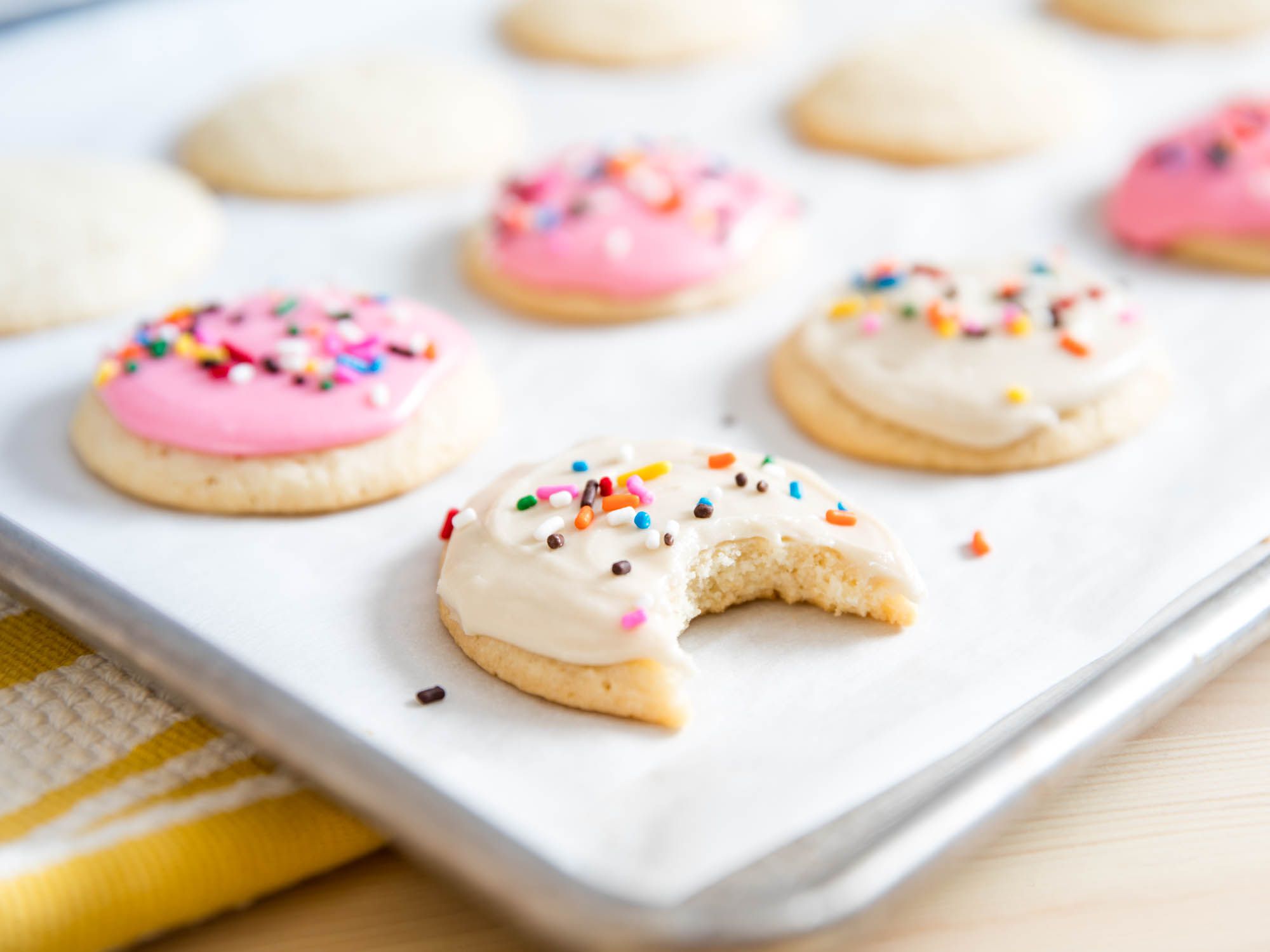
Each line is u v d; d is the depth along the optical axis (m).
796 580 0.29
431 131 0.41
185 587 0.29
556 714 0.27
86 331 0.36
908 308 0.34
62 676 0.28
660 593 0.27
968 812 0.24
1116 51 0.47
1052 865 0.26
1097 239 0.39
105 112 0.42
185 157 0.41
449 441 0.32
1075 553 0.30
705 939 0.22
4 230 0.37
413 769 0.24
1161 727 0.28
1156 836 0.26
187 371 0.32
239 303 0.34
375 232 0.39
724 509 0.29
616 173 0.39
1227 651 0.27
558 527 0.28
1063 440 0.32
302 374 0.32
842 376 0.33
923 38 0.45
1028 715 0.26
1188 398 0.34
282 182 0.40
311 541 0.31
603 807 0.25
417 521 0.31
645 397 0.34
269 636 0.28
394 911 0.25
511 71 0.46
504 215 0.38
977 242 0.39
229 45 0.44
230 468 0.31
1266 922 0.25
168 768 0.26
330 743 0.24
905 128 0.42
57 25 0.43
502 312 0.37
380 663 0.28
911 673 0.27
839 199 0.41
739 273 0.37
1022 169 0.42
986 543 0.30
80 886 0.24
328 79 0.43
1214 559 0.29
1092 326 0.34
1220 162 0.39
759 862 0.24
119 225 0.37
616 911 0.22
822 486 0.30
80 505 0.31
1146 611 0.28
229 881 0.25
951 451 0.32
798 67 0.46
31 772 0.26
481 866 0.23
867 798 0.25
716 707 0.27
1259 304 0.37
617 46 0.46
